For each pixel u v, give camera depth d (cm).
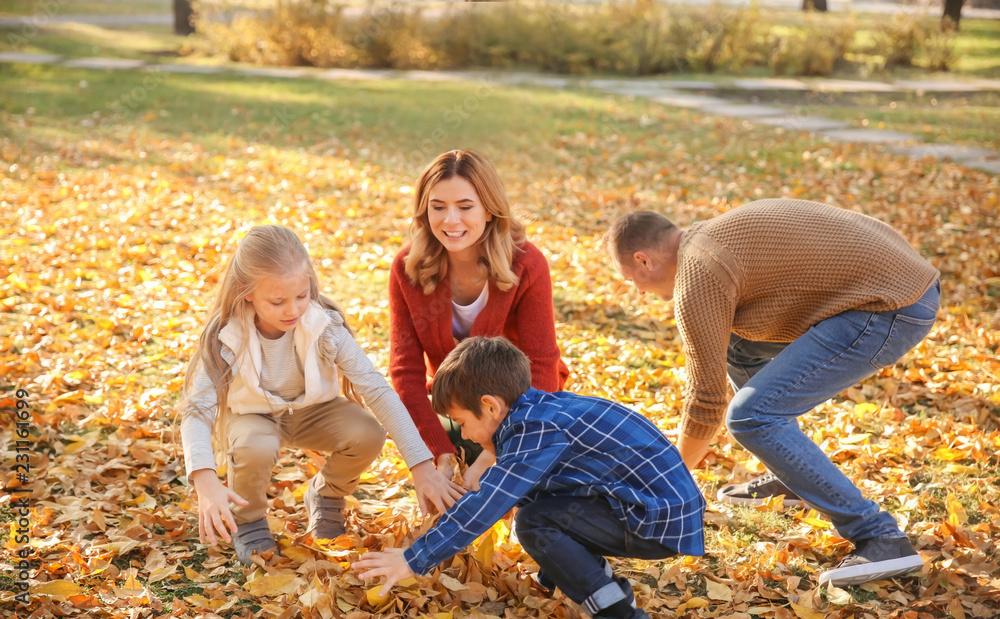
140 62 1597
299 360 260
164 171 831
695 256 247
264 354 258
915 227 656
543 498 231
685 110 1220
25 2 2422
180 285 536
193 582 257
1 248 582
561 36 1636
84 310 486
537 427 224
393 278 298
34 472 314
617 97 1329
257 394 257
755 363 305
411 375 295
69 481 308
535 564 269
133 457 330
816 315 250
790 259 245
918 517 299
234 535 272
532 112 1188
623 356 442
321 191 786
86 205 690
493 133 1055
